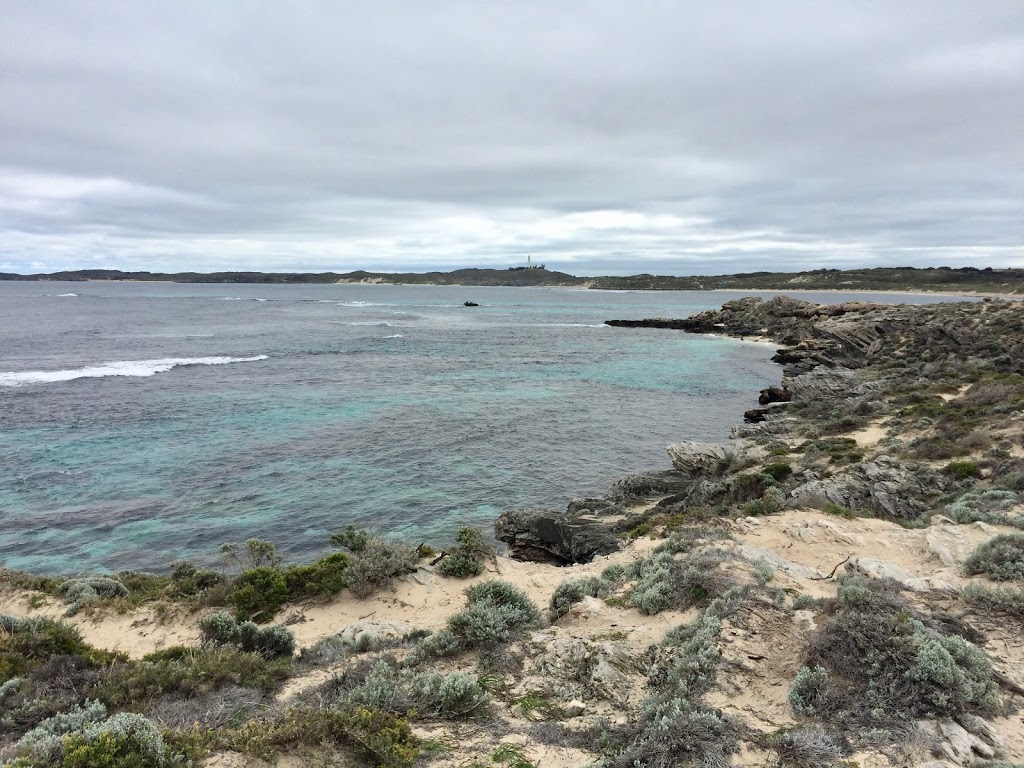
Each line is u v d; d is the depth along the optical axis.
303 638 10.56
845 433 27.58
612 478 27.12
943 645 6.80
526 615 10.02
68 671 7.91
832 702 6.32
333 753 5.79
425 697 7.01
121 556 18.09
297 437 31.70
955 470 18.19
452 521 21.88
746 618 8.23
